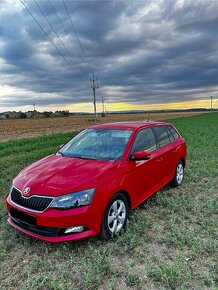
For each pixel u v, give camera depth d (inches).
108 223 154.8
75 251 146.6
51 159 189.9
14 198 157.4
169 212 195.0
